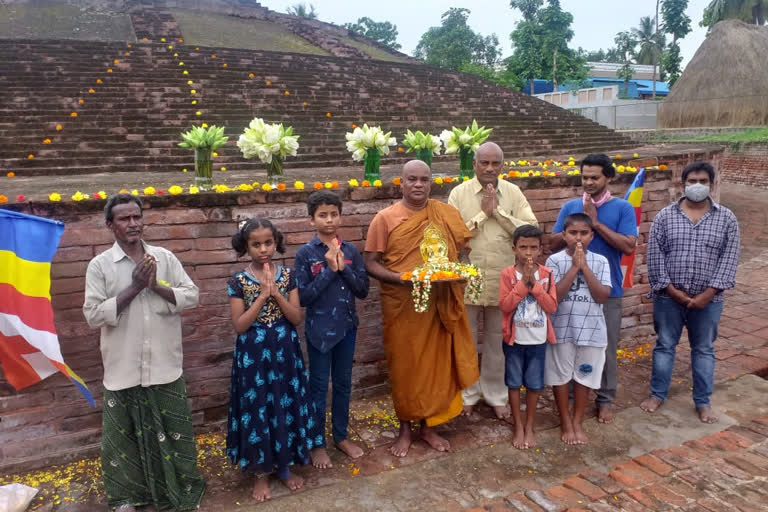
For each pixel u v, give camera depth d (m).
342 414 3.52
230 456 3.17
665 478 3.20
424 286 3.21
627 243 3.79
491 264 3.90
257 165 8.76
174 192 3.53
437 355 3.50
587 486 3.12
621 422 3.92
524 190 4.66
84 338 3.41
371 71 16.22
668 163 10.08
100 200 3.34
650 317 5.43
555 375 3.68
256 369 3.02
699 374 3.94
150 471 2.97
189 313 3.67
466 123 13.40
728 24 26.66
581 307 3.62
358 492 3.14
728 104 25.58
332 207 3.23
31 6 20.89
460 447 3.62
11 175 7.48
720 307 3.93
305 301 3.24
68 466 3.42
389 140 4.39
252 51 15.59
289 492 3.14
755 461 3.35
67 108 9.97
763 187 18.98
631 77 46.00
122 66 12.39
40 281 2.81
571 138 13.85
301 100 12.48
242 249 3.11
